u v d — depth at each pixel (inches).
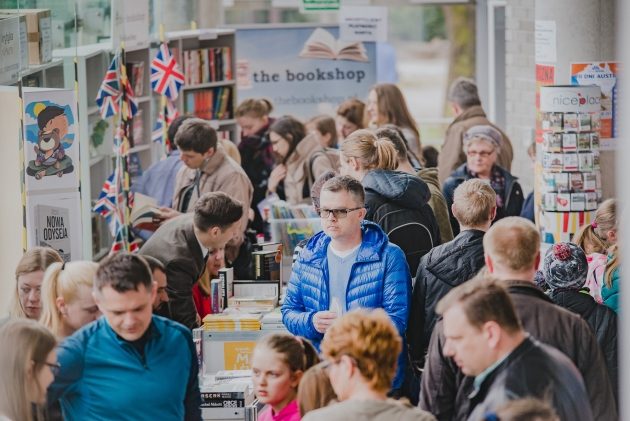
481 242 356.8
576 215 538.9
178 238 406.9
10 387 291.3
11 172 455.8
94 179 609.9
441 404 285.9
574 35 553.0
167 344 300.4
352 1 808.3
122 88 567.8
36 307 355.3
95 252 600.7
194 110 759.1
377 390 246.2
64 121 459.5
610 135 557.9
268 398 321.1
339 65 776.9
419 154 696.4
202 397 353.7
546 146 541.3
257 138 696.4
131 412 296.0
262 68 778.8
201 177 547.5
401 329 352.8
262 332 386.0
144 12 626.8
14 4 468.1
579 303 346.9
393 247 361.7
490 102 814.5
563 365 263.9
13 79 451.2
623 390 263.9
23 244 454.6
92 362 295.4
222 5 877.2
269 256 430.0
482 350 259.6
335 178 359.9
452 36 1434.5
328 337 248.8
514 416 231.9
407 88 1705.2
